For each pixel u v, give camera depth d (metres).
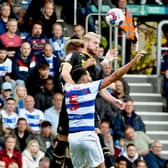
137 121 44.62
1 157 40.78
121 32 48.28
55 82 44.56
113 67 47.50
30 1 50.19
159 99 47.72
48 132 42.50
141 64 49.88
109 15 36.94
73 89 31.28
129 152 42.31
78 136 31.16
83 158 31.41
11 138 40.88
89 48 33.31
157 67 48.56
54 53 46.72
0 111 42.56
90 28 47.34
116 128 43.81
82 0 48.66
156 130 46.72
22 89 43.69
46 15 47.31
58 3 50.19
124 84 45.09
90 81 32.16
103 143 32.72
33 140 41.47
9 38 46.00
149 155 43.50
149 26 50.69
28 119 43.12
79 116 31.19
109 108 44.00
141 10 50.59
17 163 40.97
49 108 43.84
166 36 50.78
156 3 50.81
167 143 45.84
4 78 44.44
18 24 47.75
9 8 47.03
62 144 31.83
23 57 45.38
